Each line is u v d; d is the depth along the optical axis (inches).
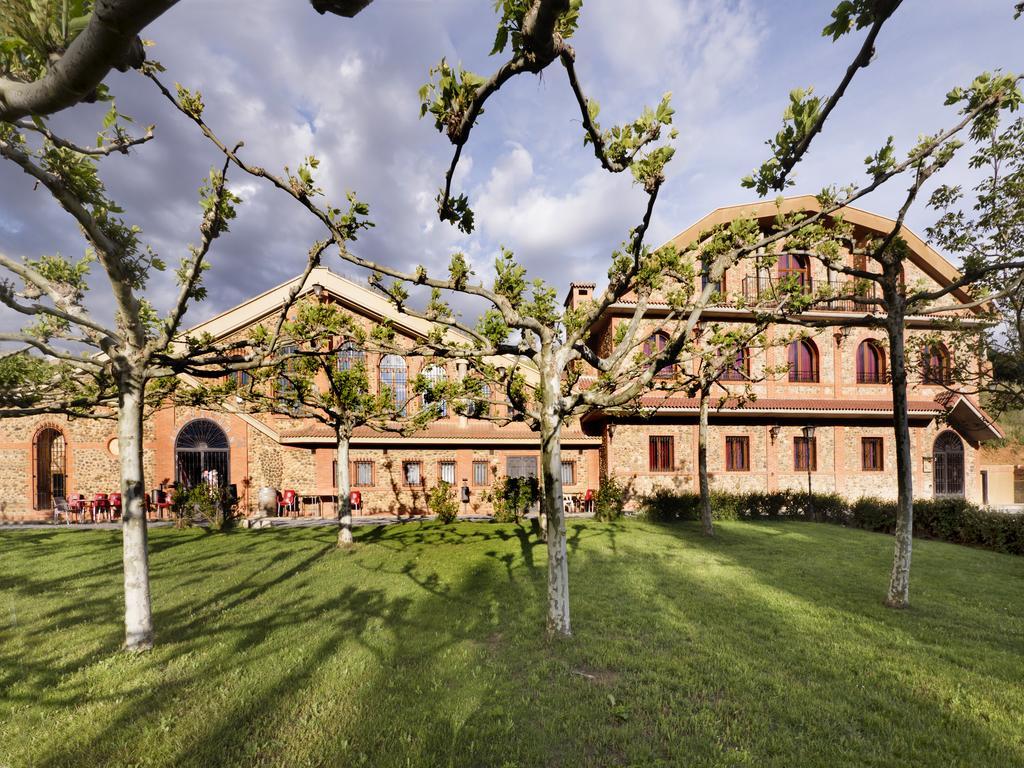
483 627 255.6
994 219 377.4
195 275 242.1
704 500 552.1
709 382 526.6
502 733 161.6
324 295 761.0
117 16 47.1
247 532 589.0
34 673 204.2
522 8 119.1
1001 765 148.2
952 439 850.8
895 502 682.2
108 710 174.7
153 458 706.2
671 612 279.9
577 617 272.1
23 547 491.8
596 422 823.7
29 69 90.4
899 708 178.2
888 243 306.3
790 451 812.6
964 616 278.4
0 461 690.8
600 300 286.4
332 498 754.2
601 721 169.5
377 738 158.4
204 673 203.3
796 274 374.6
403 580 351.6
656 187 199.8
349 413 510.3
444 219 217.6
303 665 210.1
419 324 780.0
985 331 466.6
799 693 188.1
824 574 372.8
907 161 253.6
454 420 815.1
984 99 232.8
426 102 161.2
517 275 299.9
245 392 512.7
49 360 434.0
